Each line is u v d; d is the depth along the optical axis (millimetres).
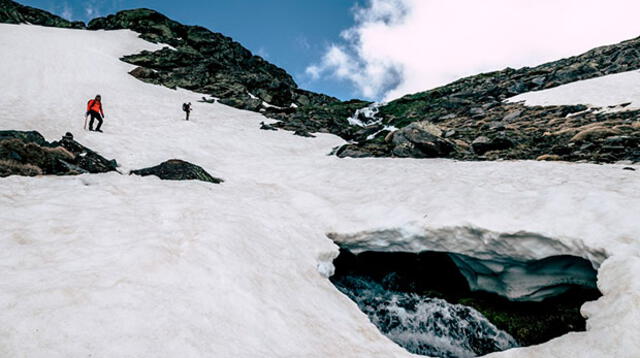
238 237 6715
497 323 7742
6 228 5477
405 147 19438
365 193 11641
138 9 52500
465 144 20281
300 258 7324
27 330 3082
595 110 22203
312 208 10719
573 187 8859
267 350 3865
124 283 4184
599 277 5688
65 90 21750
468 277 9477
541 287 7824
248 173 15164
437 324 8016
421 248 8914
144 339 3318
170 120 22781
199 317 3953
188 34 53281
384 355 4746
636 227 6414
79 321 3338
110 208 7129
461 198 9469
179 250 5457
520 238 7434
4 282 3805
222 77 42781
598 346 4504
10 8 38938
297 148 23719
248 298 4805
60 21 47875
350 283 9438
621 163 12344
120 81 28781
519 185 9891
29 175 9102
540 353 4832
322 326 5008
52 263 4492
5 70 21578
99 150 13547
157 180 10594
